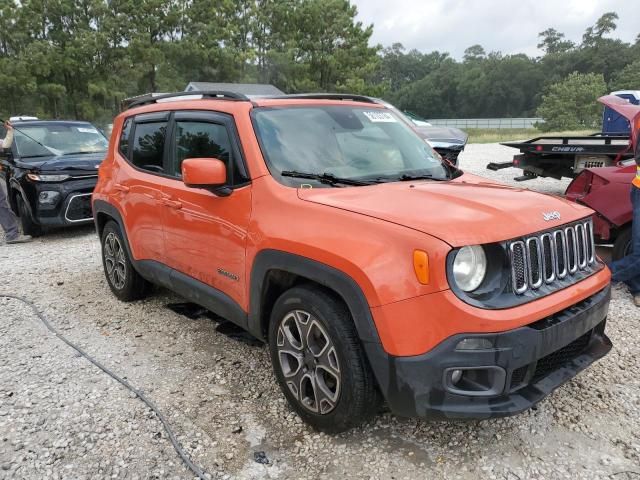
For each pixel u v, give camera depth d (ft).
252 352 13.67
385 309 8.46
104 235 17.78
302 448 9.86
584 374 12.15
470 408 8.38
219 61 111.86
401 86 439.22
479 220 8.78
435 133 41.09
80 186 27.27
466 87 380.99
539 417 10.58
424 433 10.18
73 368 12.99
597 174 18.16
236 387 12.01
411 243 8.39
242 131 11.67
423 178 12.03
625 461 9.27
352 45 127.75
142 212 14.96
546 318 8.91
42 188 26.55
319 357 9.80
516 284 8.75
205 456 9.68
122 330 15.24
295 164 11.37
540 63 377.09
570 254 9.95
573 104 182.70
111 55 100.78
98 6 99.71
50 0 97.25
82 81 101.60
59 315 16.48
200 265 12.84
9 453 9.82
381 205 9.56
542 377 9.31
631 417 10.52
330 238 9.30
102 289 18.92
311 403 10.27
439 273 8.16
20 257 24.22
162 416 10.87
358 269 8.72
